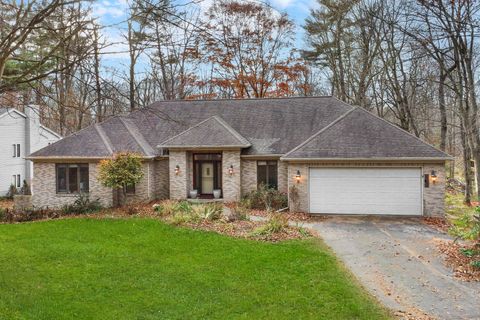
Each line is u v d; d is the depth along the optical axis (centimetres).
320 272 1094
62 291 951
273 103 2512
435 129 4034
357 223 1764
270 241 1416
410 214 1886
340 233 1571
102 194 2152
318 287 989
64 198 2184
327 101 2450
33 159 2175
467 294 963
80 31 734
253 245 1353
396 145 1902
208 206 1873
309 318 829
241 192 2234
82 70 789
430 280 1057
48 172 2198
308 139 2034
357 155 1881
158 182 2331
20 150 3334
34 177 2208
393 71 2891
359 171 1927
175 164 2253
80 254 1245
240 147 2162
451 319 829
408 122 3041
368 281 1049
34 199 2214
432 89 3084
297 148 1984
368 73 3278
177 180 2255
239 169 2205
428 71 2812
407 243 1419
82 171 2195
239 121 2433
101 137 2267
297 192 1980
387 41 2736
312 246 1354
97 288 977
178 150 2242
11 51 713
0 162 3130
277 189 2197
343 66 3600
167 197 2339
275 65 3541
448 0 1567
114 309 866
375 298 936
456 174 4109
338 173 1945
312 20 3441
